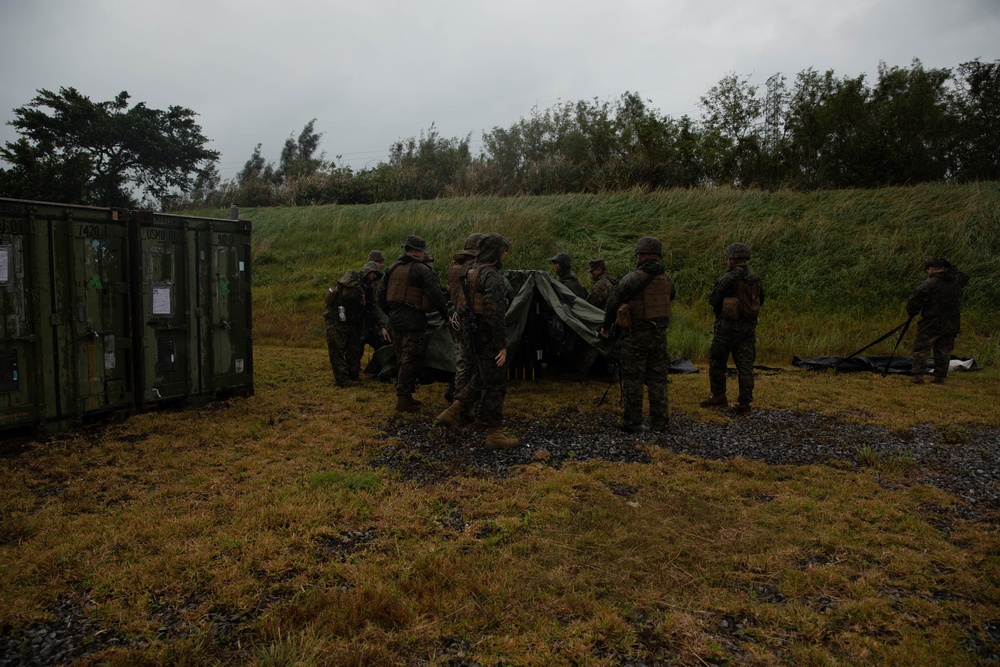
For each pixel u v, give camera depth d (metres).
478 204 17.48
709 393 6.99
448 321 5.42
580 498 3.88
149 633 2.42
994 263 11.40
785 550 3.21
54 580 2.75
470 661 2.29
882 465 4.60
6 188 25.81
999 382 7.76
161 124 35.03
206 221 5.88
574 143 20.77
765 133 18.33
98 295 5.10
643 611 2.65
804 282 11.76
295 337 11.20
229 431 5.13
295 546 3.12
